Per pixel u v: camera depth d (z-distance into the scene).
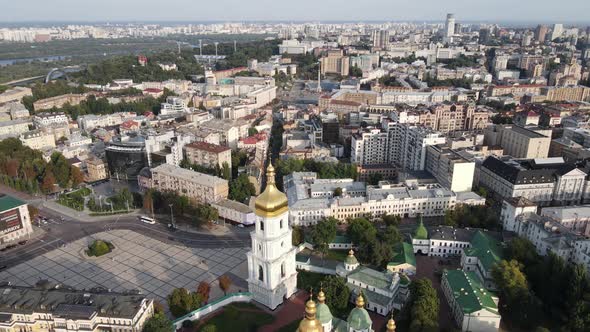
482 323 195.75
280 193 199.75
